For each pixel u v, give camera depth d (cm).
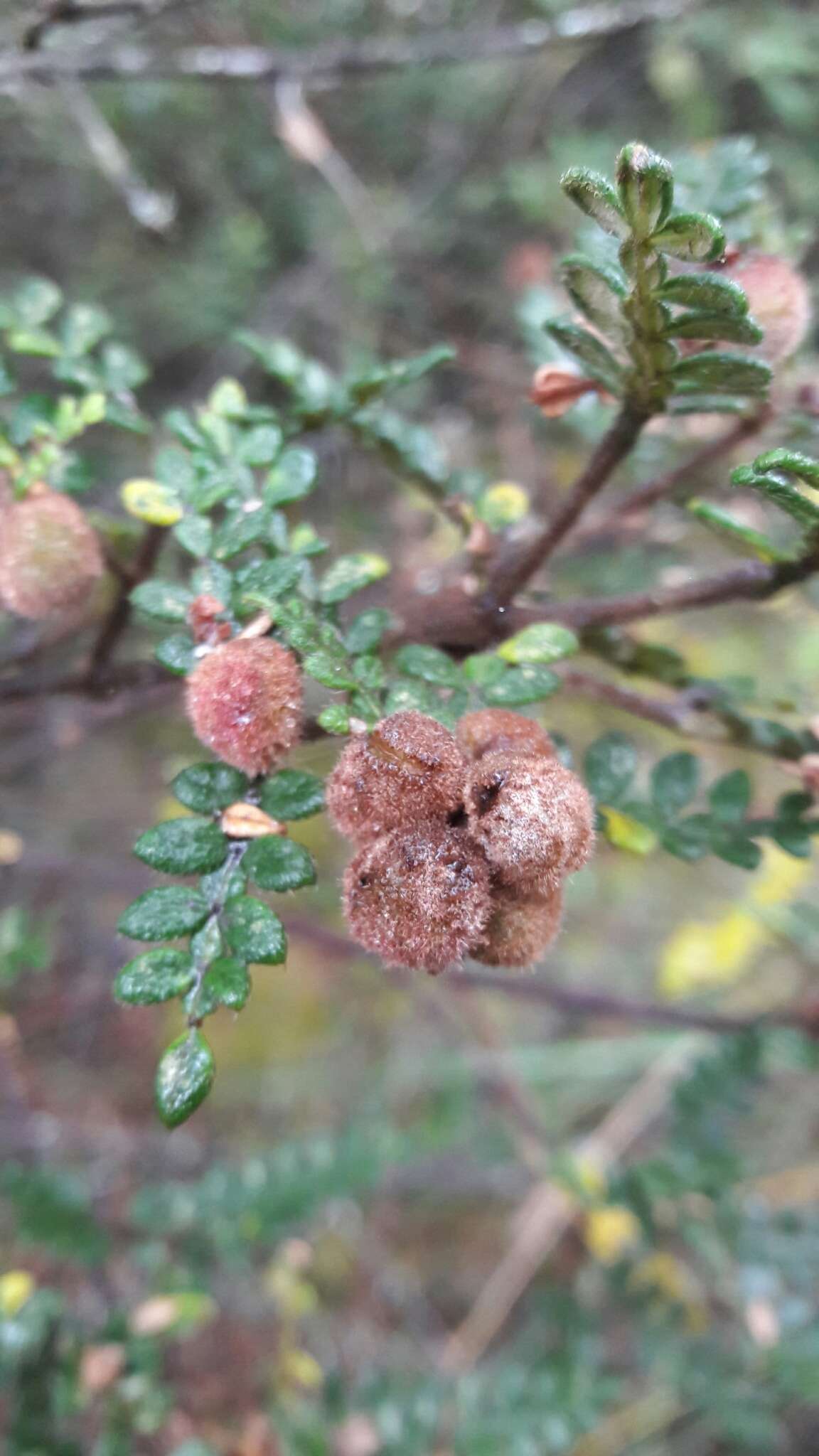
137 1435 21
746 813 16
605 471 15
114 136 36
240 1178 27
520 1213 36
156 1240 26
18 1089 31
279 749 12
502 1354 33
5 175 37
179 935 12
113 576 18
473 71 40
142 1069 38
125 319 39
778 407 16
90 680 18
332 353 40
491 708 13
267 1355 27
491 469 37
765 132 41
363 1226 37
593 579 27
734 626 39
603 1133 34
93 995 37
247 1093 39
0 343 32
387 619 13
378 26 39
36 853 30
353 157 42
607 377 14
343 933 37
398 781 12
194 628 13
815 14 40
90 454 32
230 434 15
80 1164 32
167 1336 21
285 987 40
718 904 42
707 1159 26
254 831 12
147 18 25
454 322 40
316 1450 23
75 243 39
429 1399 25
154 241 37
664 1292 28
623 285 13
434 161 41
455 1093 35
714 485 19
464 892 11
